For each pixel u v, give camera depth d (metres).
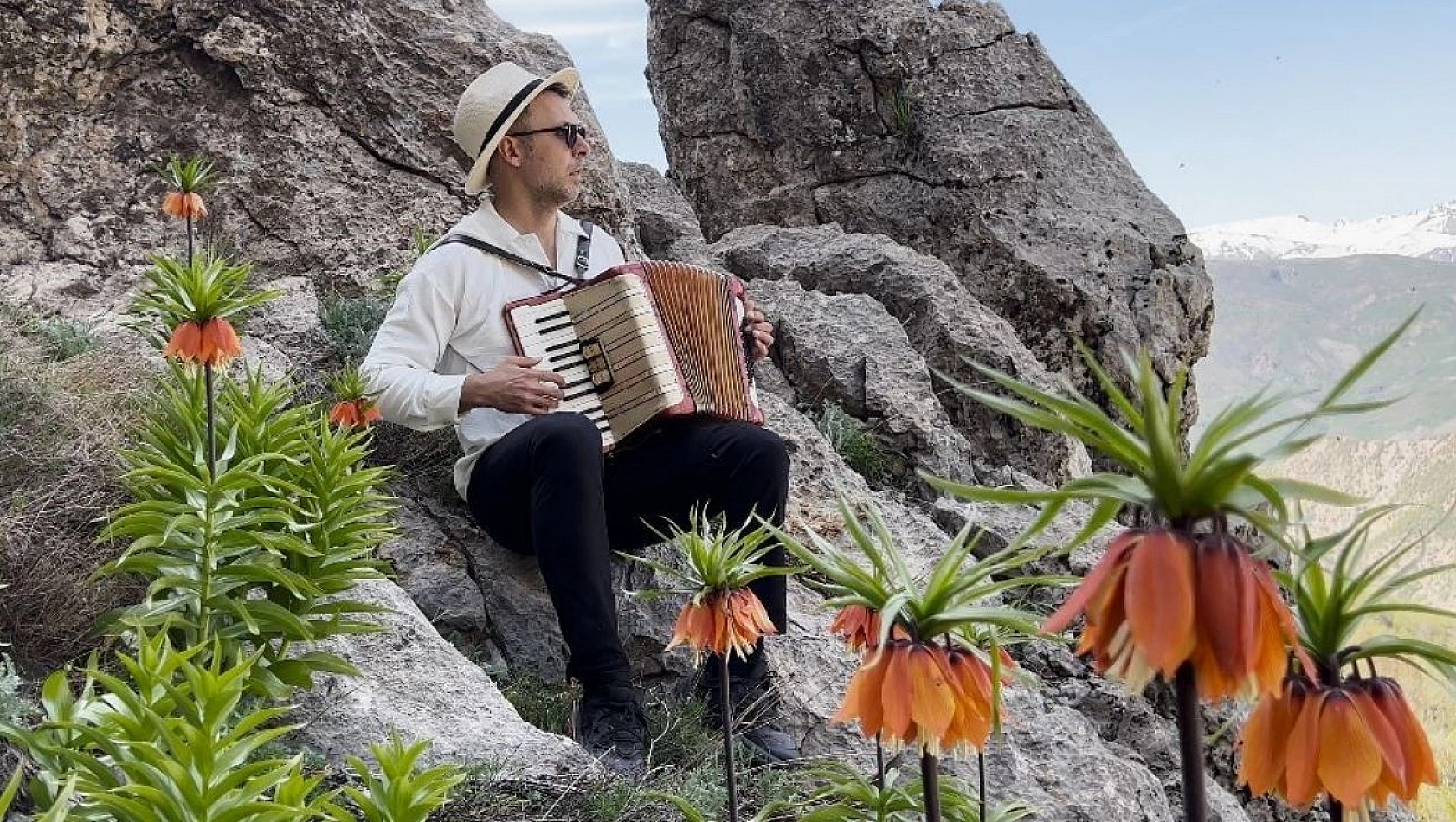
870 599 2.32
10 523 4.41
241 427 4.71
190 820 2.78
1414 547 1.86
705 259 10.89
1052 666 7.17
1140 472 1.68
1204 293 12.00
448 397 5.31
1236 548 1.64
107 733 3.12
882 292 10.45
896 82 12.45
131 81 8.18
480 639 5.88
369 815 2.93
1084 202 12.10
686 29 13.19
